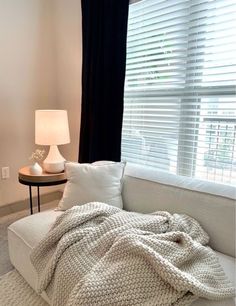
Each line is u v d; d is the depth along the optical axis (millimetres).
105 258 1104
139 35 2219
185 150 2061
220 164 1883
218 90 1829
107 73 2207
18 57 2566
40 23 2684
